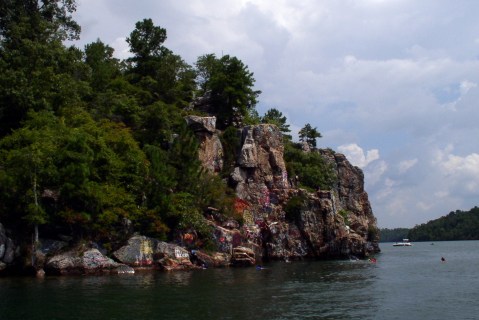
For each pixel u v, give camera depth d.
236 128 81.38
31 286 33.19
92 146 49.91
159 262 48.06
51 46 58.00
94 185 45.25
